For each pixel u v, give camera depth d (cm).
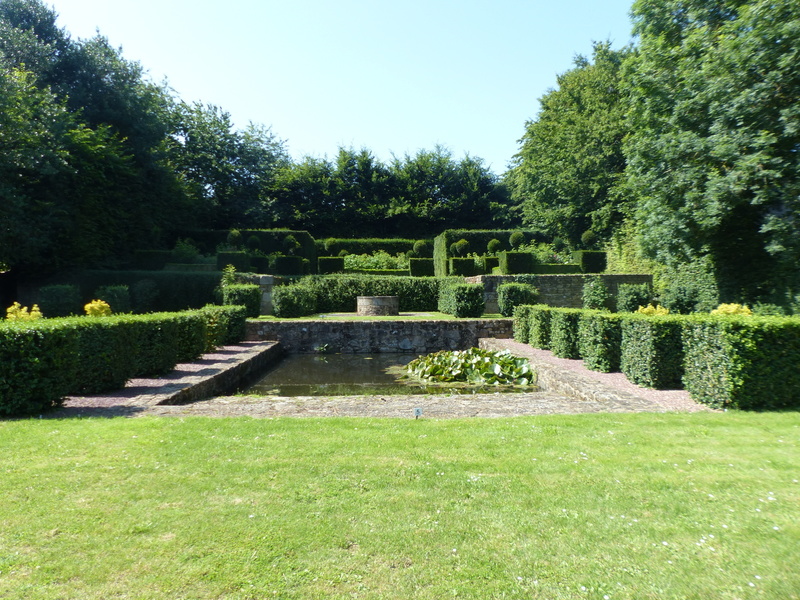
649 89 1380
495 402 633
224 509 295
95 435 438
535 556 250
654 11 1430
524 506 303
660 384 712
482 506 303
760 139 1030
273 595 218
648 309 1148
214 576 230
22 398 531
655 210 1363
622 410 573
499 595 219
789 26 995
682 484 333
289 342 1514
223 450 398
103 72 2458
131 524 277
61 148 1911
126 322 719
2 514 285
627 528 277
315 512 293
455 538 267
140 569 235
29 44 2139
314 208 4244
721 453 396
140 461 371
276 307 1720
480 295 1677
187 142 3628
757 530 273
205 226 3619
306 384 1007
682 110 1238
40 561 239
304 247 2944
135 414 545
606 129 2597
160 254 2361
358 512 294
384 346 1538
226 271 1977
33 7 2345
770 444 419
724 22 1248
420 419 519
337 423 493
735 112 1097
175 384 745
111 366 680
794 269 1126
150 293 2012
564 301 1972
